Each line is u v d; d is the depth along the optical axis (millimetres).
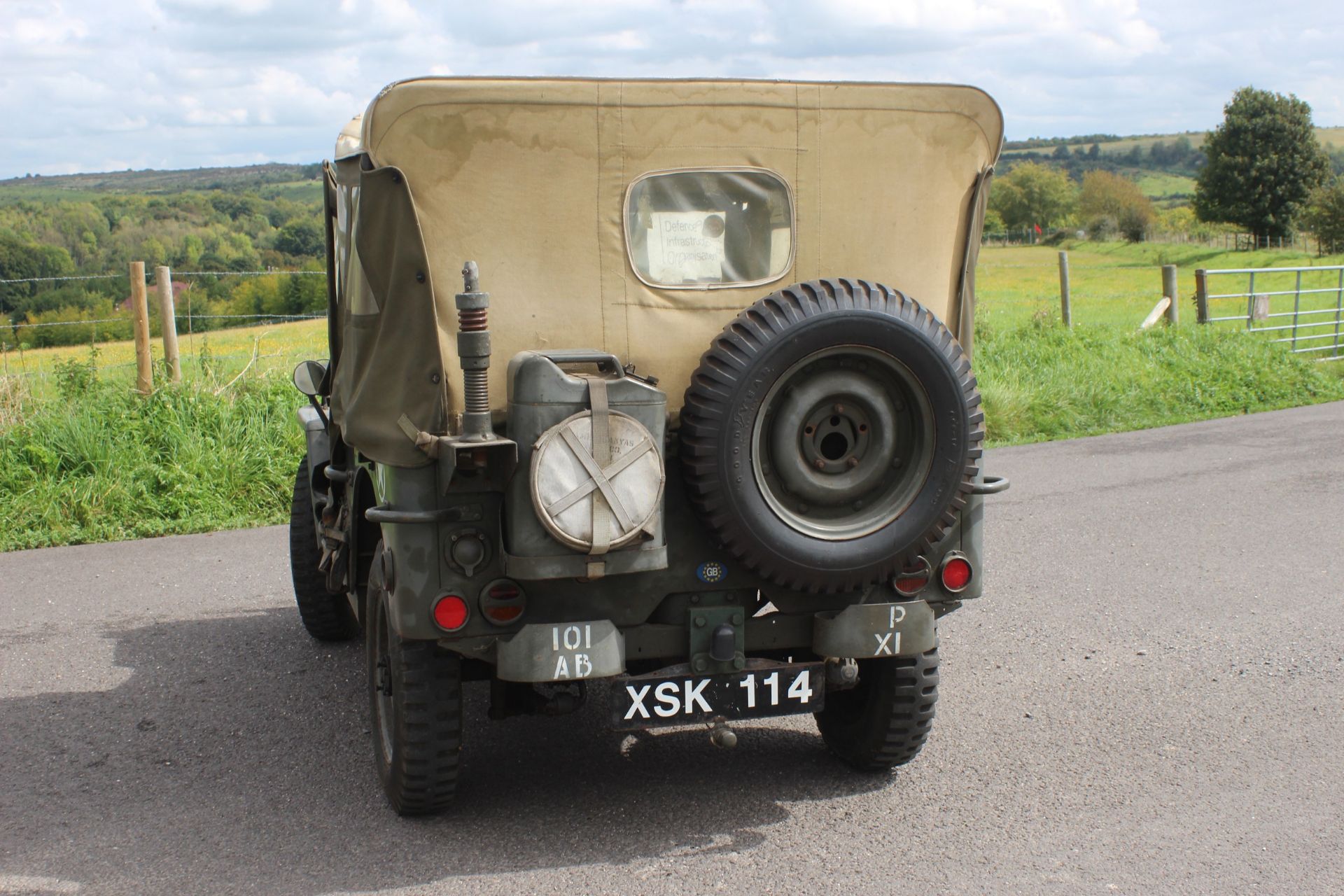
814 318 3762
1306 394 16266
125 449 10094
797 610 4191
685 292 4094
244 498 9992
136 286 11031
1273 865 3834
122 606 7375
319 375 5695
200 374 11539
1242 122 92562
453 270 3893
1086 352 16734
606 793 4559
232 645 6574
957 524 4297
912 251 4320
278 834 4234
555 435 3598
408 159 3824
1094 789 4480
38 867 3998
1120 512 9398
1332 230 76000
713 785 4621
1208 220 95188
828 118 4168
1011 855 3949
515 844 4109
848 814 4309
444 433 3840
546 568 3668
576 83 3930
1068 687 5633
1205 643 6199
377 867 3955
